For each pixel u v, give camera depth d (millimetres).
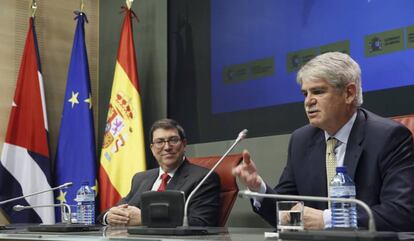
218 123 3703
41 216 3938
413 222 1818
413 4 2824
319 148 2205
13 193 3852
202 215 2738
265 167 3391
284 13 3412
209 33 3809
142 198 1867
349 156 2057
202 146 3754
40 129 3990
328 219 1776
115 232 1906
